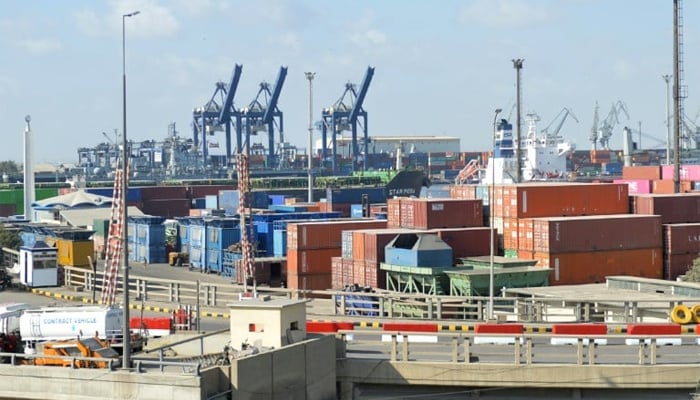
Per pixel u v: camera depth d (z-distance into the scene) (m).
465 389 43.34
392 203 92.94
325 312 60.00
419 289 74.81
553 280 81.56
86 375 38.84
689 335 44.28
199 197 179.50
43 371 39.53
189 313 55.06
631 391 41.97
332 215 119.88
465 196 94.25
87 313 46.38
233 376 39.03
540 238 82.75
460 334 45.06
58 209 147.75
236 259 103.81
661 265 86.12
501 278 70.19
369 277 80.75
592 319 59.16
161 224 123.44
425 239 75.75
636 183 139.12
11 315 48.12
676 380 41.19
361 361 44.28
